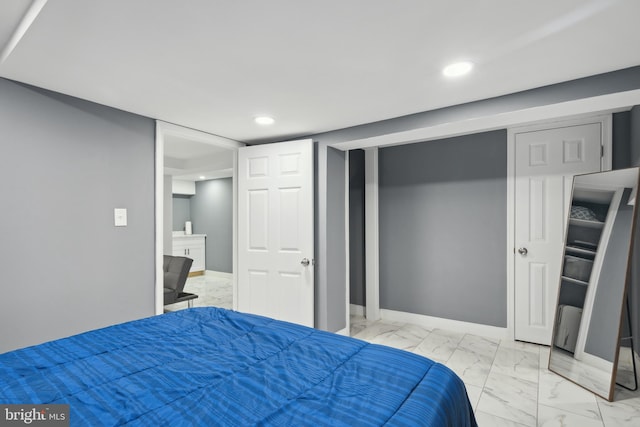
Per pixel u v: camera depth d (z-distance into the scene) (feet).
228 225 23.20
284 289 10.66
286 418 3.12
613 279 7.47
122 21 4.56
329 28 4.80
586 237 8.38
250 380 3.84
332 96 7.49
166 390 3.59
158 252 8.93
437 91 7.22
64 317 7.20
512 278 10.66
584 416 6.65
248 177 11.27
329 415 3.16
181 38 5.03
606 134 9.16
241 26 4.72
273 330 5.47
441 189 12.03
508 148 10.68
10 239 6.50
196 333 5.39
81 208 7.50
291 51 5.47
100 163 7.84
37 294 6.84
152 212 8.89
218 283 21.63
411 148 12.67
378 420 3.07
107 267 7.93
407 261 12.78
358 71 6.23
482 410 6.90
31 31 4.78
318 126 9.91
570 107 7.02
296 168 10.49
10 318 6.49
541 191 10.18
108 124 8.00
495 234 11.03
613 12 4.44
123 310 8.21
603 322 7.55
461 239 11.66
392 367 4.16
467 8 4.35
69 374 3.91
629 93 6.23
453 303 11.84
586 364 7.78
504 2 4.22
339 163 11.29
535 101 7.07
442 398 3.56
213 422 3.07
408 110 8.48
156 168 8.98
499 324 10.98
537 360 9.27
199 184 24.85
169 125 9.36
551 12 4.45
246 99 7.64
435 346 10.36
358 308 13.98
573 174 9.66
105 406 3.27
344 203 11.55
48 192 7.00
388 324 12.61
